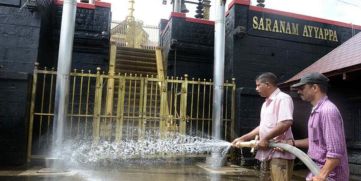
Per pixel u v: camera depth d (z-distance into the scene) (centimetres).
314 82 299
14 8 909
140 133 928
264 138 357
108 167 830
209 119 944
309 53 1102
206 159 882
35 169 775
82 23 1117
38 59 917
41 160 835
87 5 1126
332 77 747
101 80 874
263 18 1066
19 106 809
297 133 923
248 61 1041
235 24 1039
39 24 913
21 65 898
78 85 1122
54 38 1086
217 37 926
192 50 1217
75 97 1116
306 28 1106
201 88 1223
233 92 968
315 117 295
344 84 791
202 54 1237
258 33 1057
